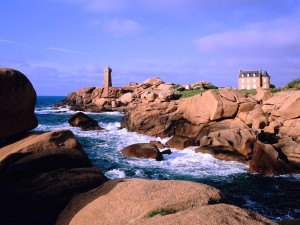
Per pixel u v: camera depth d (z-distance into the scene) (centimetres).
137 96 9212
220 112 3369
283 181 2197
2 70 1092
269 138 2794
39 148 1024
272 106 3272
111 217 736
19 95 1128
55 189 921
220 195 751
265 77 8631
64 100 11900
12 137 1189
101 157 2834
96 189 915
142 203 732
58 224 831
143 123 4294
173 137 3438
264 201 1822
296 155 2488
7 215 860
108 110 8912
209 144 2962
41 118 7106
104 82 10394
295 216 1612
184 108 3850
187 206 704
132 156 2845
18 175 935
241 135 2812
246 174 2350
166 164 2602
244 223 589
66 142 1095
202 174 2336
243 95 3700
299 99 2942
